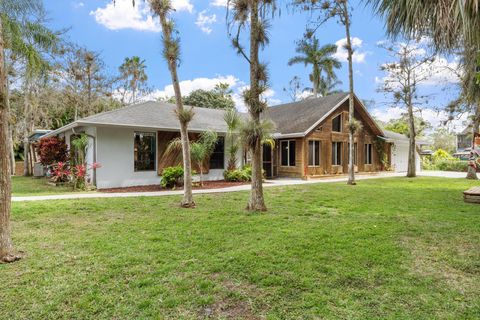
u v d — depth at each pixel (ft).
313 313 8.45
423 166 87.35
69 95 69.56
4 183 12.13
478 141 50.47
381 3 10.98
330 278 10.59
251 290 9.76
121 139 37.65
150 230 16.70
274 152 56.29
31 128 65.36
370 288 9.92
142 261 12.04
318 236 15.43
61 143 41.63
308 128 51.39
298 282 10.27
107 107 80.69
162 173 40.14
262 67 21.58
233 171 44.86
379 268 11.47
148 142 40.06
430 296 9.41
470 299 9.21
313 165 53.72
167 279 10.46
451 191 34.09
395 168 72.43
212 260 12.15
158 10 23.07
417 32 10.41
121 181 37.60
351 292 9.64
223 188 36.24
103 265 11.61
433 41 10.46
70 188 36.32
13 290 9.60
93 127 36.11
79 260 12.11
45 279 10.39
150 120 39.40
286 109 66.85
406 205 24.80
